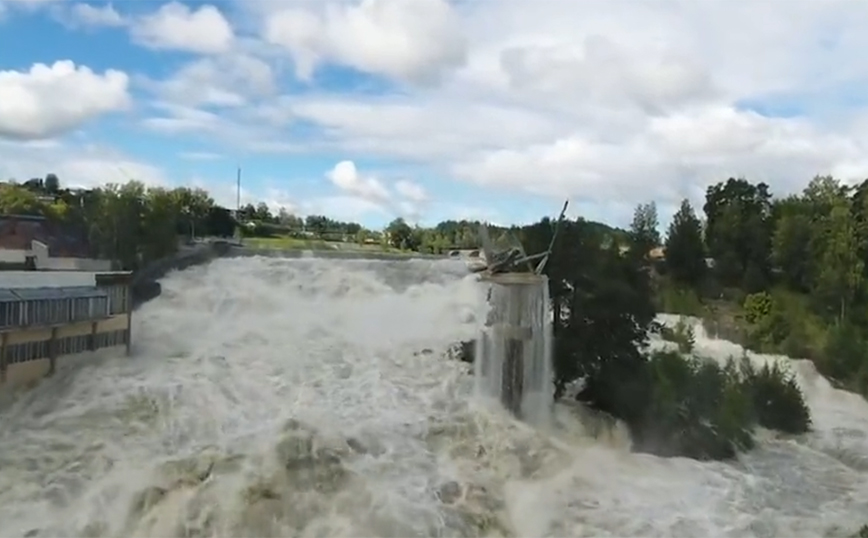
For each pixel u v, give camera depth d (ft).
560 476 125.59
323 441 122.11
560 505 115.65
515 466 126.62
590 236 161.07
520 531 108.06
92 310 160.45
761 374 177.37
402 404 150.00
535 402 144.87
